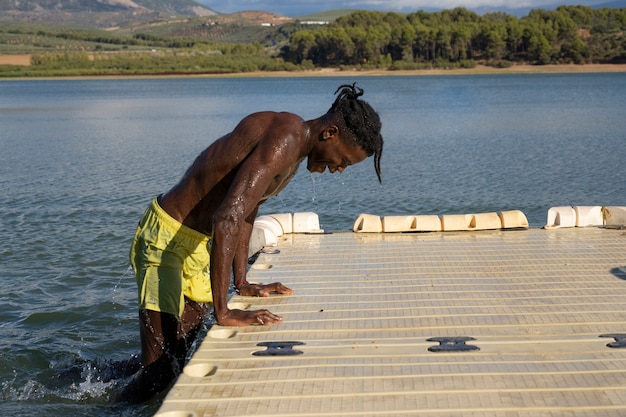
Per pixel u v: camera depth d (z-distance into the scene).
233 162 4.45
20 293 7.63
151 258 4.70
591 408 3.37
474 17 160.62
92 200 12.88
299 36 143.12
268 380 3.77
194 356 4.12
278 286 5.41
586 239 7.05
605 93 54.81
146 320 4.75
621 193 13.16
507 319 4.70
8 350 6.12
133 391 5.01
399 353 4.12
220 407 3.47
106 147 21.97
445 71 128.25
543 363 3.90
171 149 21.23
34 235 10.15
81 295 7.59
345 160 4.48
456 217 7.64
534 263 6.16
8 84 105.44
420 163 17.11
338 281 5.76
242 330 4.57
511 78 98.94
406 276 5.86
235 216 4.27
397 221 7.64
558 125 27.31
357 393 3.59
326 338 4.41
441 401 3.47
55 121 33.84
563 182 14.37
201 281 4.98
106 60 151.50
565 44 135.12
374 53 138.75
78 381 5.52
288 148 4.32
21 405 5.09
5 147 22.28
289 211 11.91
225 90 74.56
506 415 3.32
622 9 154.25
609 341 4.23
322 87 79.19
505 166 16.53
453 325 4.61
